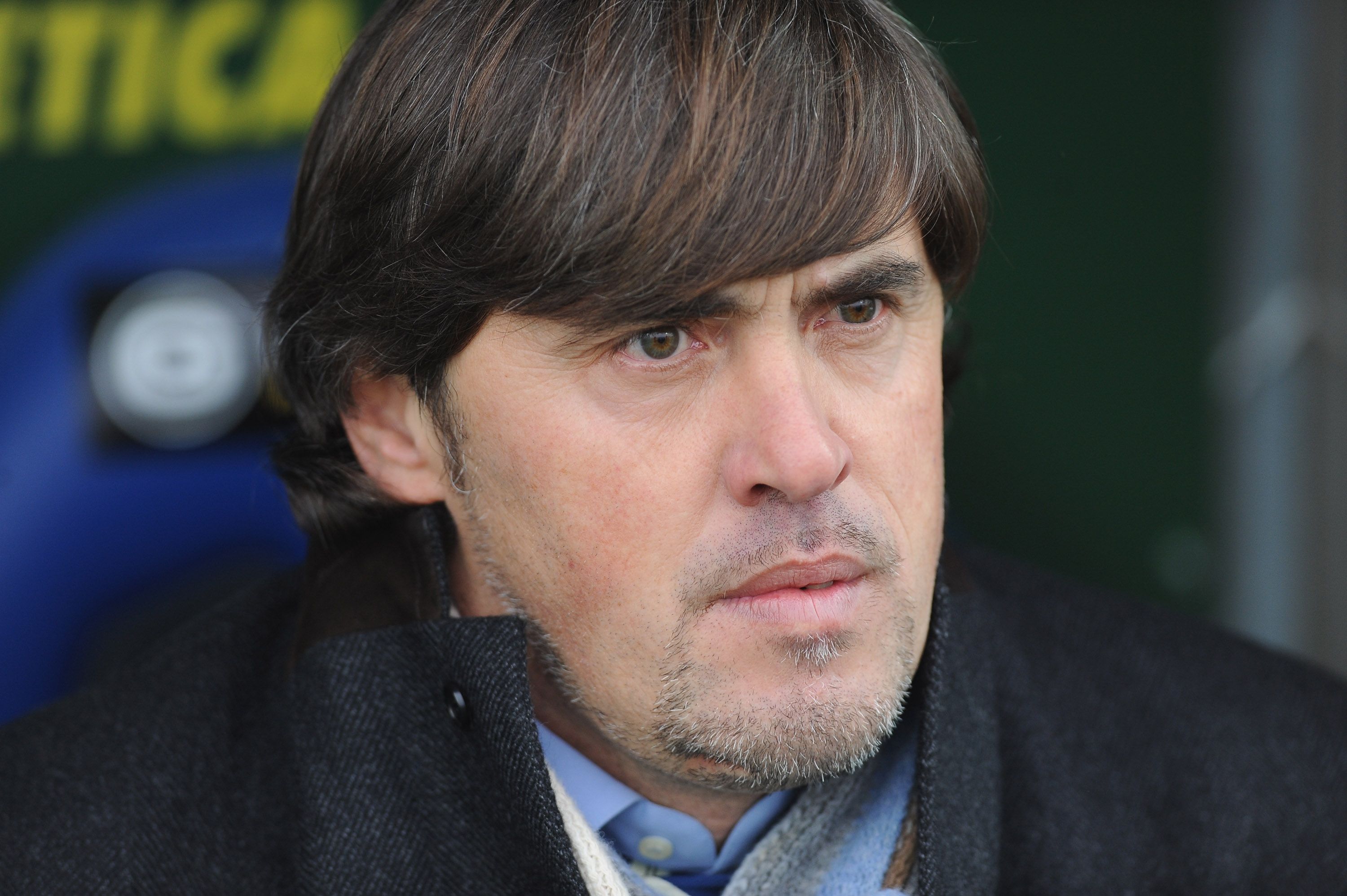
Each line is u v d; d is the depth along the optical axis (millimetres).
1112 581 9227
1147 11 8641
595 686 3805
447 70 3738
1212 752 4895
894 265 3723
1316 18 8773
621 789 4164
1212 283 9039
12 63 7395
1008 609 5398
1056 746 4840
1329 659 9273
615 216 3457
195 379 7609
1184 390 9078
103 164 7535
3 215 7441
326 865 3982
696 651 3639
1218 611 9328
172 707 4543
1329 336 8992
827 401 3691
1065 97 8617
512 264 3562
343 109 4137
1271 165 8922
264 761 4426
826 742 3625
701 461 3607
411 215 3787
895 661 3783
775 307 3570
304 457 4480
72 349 7539
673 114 3471
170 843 4207
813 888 4078
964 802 4336
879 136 3625
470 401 3830
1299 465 9172
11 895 4047
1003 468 8938
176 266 7586
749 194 3447
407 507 4305
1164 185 8859
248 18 7613
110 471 7566
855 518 3648
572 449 3660
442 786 4086
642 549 3645
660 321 3523
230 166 7656
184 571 7637
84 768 4363
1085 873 4527
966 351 5387
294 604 4973
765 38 3568
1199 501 9211
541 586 3842
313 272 4254
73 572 7547
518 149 3557
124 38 7500
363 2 7695
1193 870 4621
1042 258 8758
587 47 3553
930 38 8289
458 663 3918
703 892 4352
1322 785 4863
